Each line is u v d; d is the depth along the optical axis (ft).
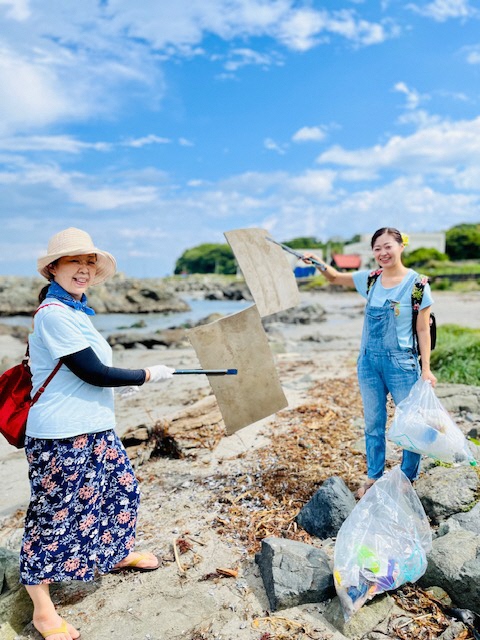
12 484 15.05
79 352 8.30
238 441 16.58
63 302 8.64
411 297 10.89
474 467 11.62
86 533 8.70
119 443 9.55
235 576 9.80
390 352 11.21
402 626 8.27
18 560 10.05
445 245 235.61
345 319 71.46
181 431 16.57
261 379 11.78
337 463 14.30
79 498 8.66
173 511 12.39
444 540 9.50
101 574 10.14
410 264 188.34
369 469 12.12
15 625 8.93
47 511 8.41
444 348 25.52
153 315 101.91
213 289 197.47
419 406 10.59
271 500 12.51
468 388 20.43
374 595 8.62
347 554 9.03
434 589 8.92
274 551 9.59
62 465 8.39
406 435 10.41
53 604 9.29
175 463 15.40
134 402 23.84
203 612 8.93
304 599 8.92
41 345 8.46
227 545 10.86
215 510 12.31
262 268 11.96
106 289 112.68
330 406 19.89
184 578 9.86
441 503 10.80
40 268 8.64
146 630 8.59
